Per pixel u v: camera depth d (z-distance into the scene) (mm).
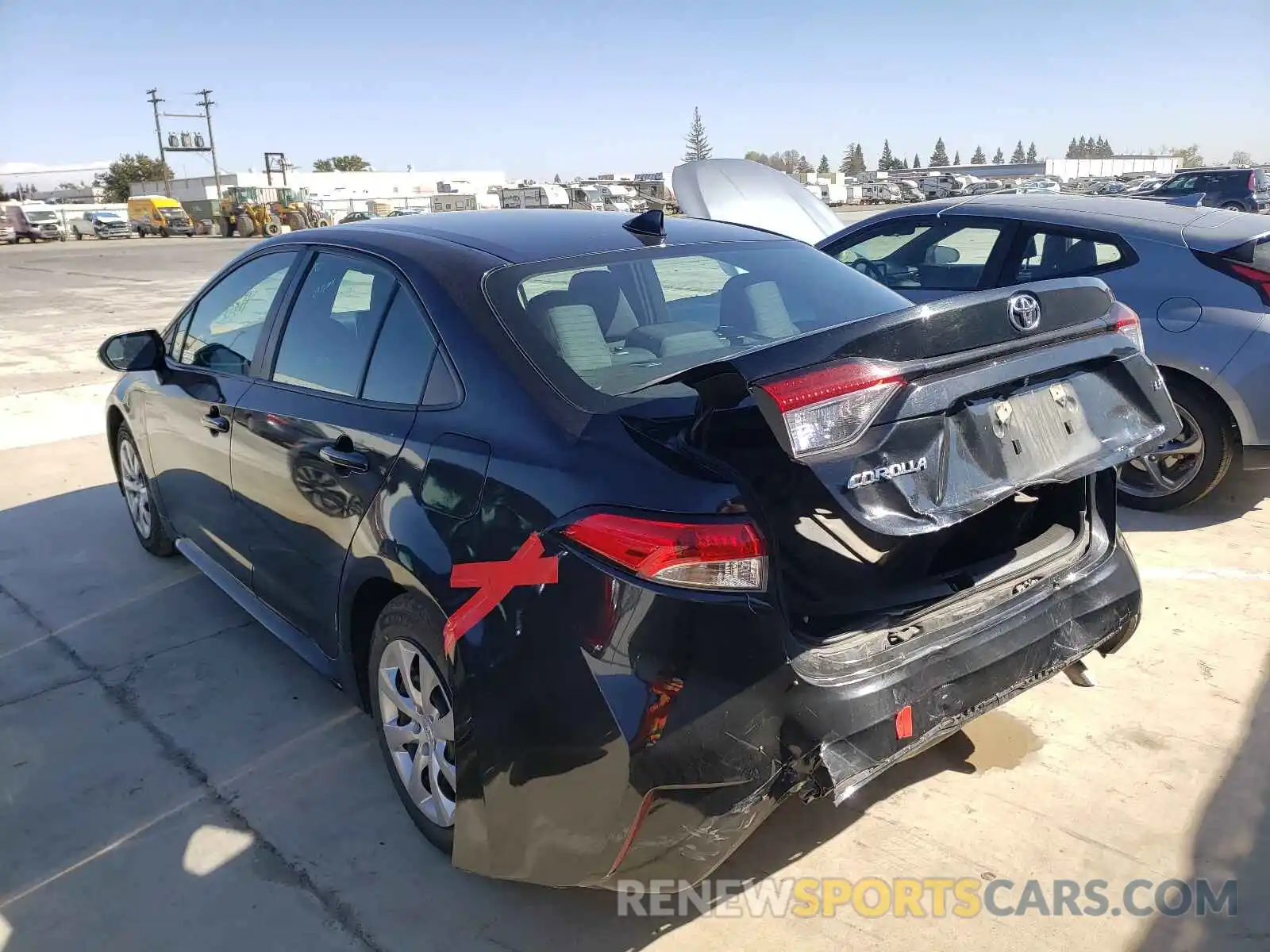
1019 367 2186
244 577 3594
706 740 1958
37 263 31188
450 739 2436
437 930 2379
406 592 2480
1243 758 2924
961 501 2043
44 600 4336
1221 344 4555
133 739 3232
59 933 2393
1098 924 2328
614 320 2621
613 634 1960
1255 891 2408
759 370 1924
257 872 2592
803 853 2602
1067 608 2572
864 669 2148
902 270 5844
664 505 1978
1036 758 2959
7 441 7066
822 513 2352
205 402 3582
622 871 2051
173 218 59344
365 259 2965
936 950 2270
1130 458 2396
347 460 2658
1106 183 54938
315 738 3219
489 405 2342
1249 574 4191
